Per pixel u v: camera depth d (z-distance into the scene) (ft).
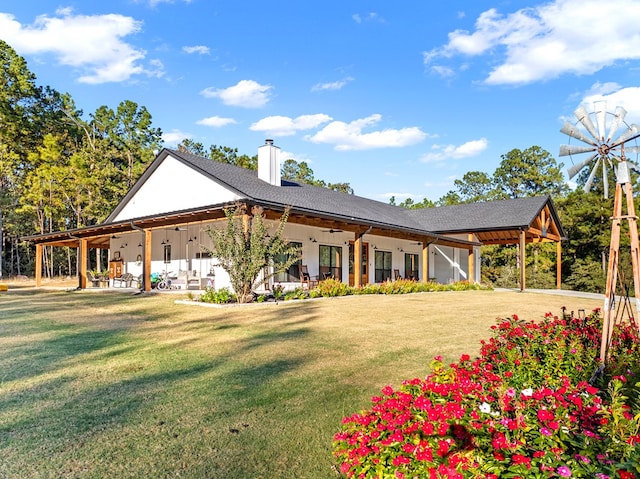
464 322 28.45
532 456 6.97
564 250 95.45
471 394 9.29
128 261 62.95
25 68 100.42
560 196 119.55
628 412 8.86
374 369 17.33
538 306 39.24
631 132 15.56
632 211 15.40
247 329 25.35
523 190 133.69
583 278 85.92
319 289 43.57
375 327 26.20
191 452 10.52
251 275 35.24
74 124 119.14
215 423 12.17
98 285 62.39
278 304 36.35
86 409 13.12
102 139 119.34
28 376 16.31
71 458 10.18
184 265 53.72
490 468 6.57
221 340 22.43
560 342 14.12
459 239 64.23
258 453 10.52
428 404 8.77
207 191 49.32
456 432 7.73
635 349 15.06
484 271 100.12
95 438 11.19
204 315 30.50
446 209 78.23
